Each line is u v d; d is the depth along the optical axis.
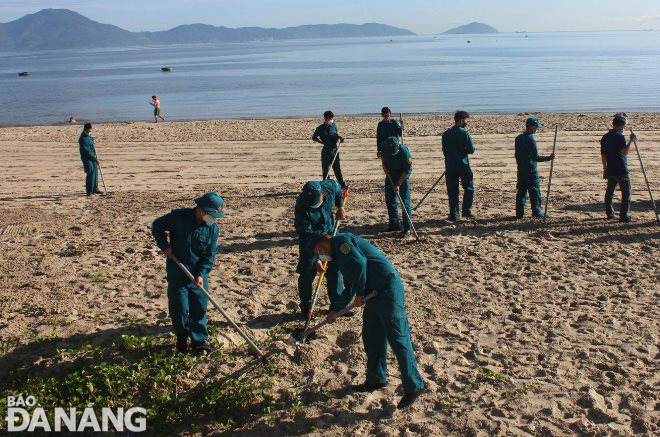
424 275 8.60
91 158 14.74
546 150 19.50
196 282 6.19
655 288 7.91
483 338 6.70
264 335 6.88
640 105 33.84
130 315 7.39
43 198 14.71
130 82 72.19
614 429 5.03
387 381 5.90
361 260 5.40
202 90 55.81
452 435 5.10
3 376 6.18
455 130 11.15
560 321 7.02
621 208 10.95
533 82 51.47
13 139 26.11
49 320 7.23
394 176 10.45
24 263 9.41
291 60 124.31
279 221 11.78
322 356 6.38
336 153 13.85
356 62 102.75
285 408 5.60
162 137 25.30
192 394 5.82
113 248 10.16
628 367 5.99
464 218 11.62
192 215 6.29
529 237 10.28
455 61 95.25
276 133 25.41
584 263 8.91
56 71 116.31
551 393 5.59
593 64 76.75
